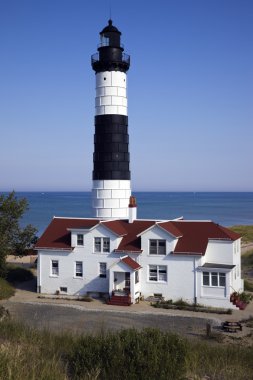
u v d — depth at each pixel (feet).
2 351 48.16
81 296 155.94
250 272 218.38
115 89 185.78
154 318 126.21
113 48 184.44
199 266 143.84
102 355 52.31
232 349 74.84
